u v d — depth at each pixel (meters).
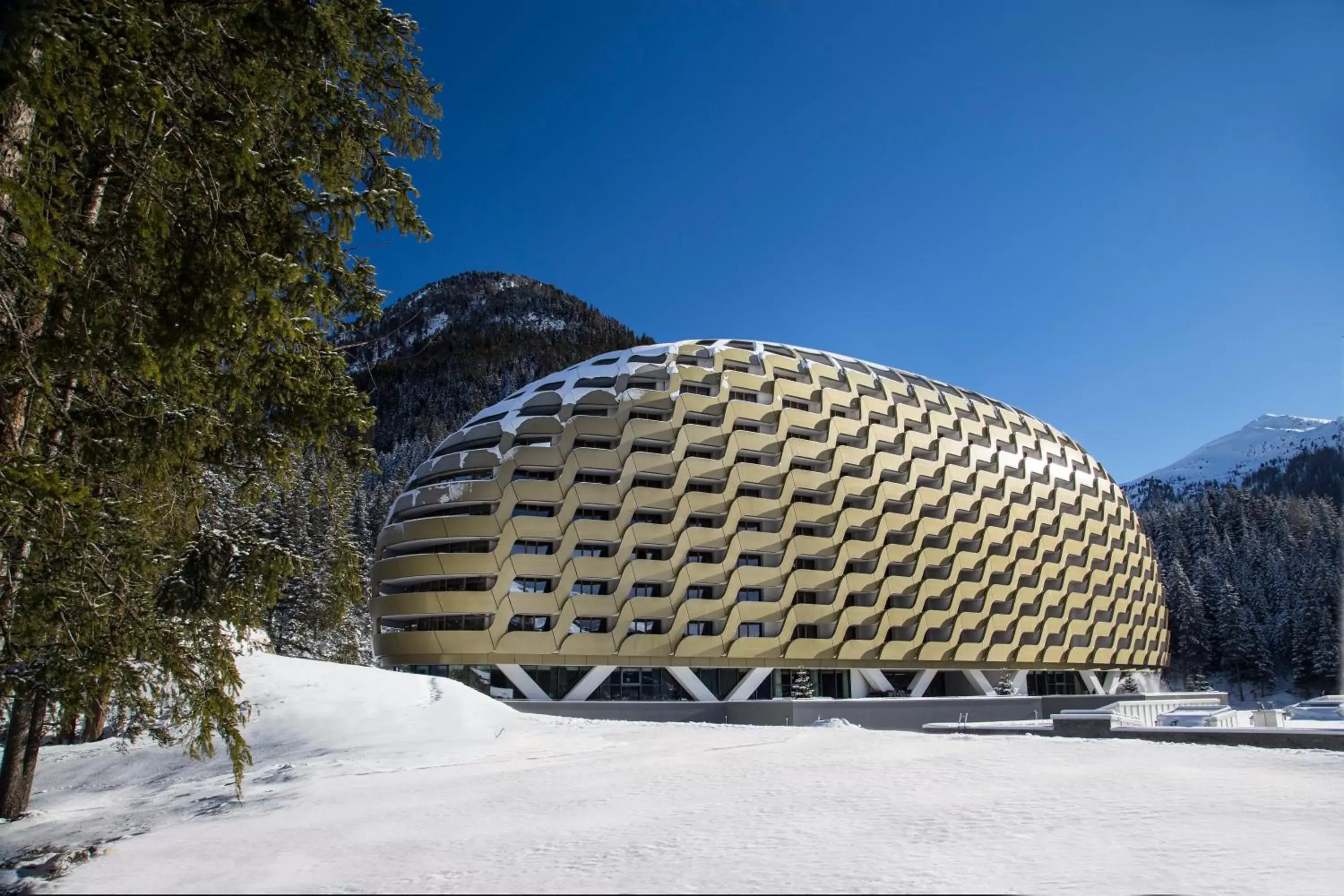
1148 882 6.97
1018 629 76.06
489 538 57.78
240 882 8.28
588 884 7.42
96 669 9.79
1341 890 6.69
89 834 15.22
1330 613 98.31
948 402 81.94
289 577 11.98
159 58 8.74
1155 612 97.62
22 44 6.73
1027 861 7.89
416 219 10.66
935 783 13.62
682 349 69.56
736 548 62.53
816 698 62.84
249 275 8.76
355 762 21.33
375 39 11.13
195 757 12.98
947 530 73.62
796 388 70.00
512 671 56.53
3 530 8.84
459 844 9.98
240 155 8.54
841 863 7.95
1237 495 155.00
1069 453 95.75
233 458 11.76
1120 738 25.61
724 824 10.47
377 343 11.75
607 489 60.12
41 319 8.87
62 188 8.58
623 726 30.16
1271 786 12.87
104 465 10.40
